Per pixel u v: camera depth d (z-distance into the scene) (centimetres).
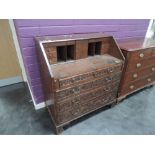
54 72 126
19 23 128
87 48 153
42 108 192
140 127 167
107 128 164
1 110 185
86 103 154
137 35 235
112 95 180
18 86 238
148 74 212
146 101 212
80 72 128
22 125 164
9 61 226
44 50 120
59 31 152
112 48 166
